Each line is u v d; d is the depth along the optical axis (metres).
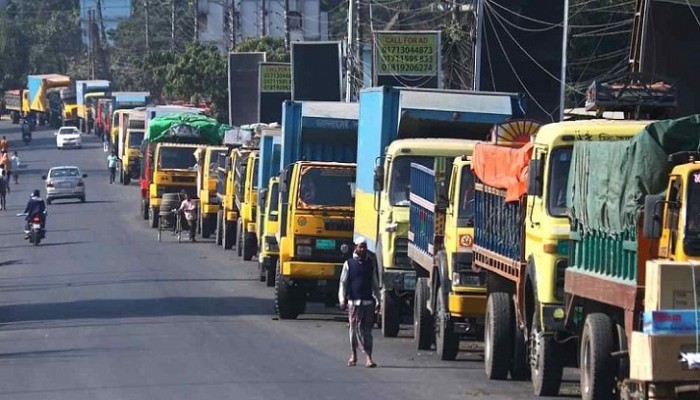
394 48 69.81
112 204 111.69
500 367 29.58
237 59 106.69
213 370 31.19
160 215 81.94
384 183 39.00
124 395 27.30
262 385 28.53
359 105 45.59
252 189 67.06
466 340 38.41
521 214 27.75
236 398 26.61
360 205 42.53
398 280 38.28
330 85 86.38
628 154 21.84
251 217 67.06
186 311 46.53
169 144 88.69
